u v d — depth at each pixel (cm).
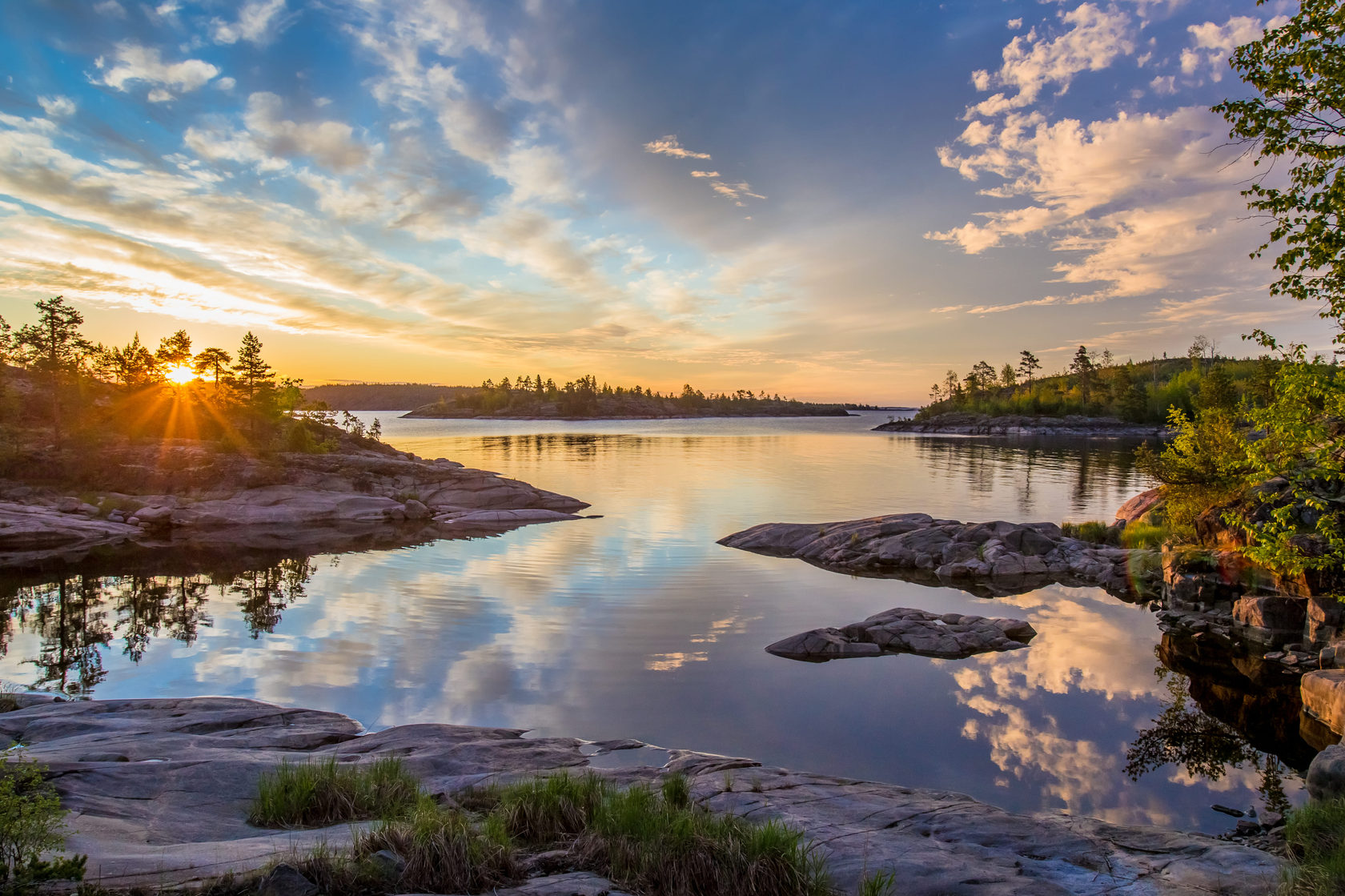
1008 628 2319
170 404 7144
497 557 3750
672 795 945
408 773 1055
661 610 2642
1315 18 1128
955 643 2167
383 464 6084
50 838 609
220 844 738
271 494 5462
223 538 4538
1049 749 1486
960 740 1534
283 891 605
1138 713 1681
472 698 1784
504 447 12681
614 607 2692
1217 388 10319
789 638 2188
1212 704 1731
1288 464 1403
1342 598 1498
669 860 737
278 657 2136
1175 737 1543
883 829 949
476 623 2484
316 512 5238
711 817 836
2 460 5312
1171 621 2472
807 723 1623
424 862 683
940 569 3241
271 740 1338
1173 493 3055
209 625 2502
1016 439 15138
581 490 6538
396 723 1620
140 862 650
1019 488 6388
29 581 3312
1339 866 748
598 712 1689
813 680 1908
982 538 3547
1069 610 2662
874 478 7350
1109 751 1479
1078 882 788
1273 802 1258
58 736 1301
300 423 7638
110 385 8125
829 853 839
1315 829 920
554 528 4747
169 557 3875
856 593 2928
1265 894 758
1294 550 1427
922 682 1892
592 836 805
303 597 2905
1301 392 1308
